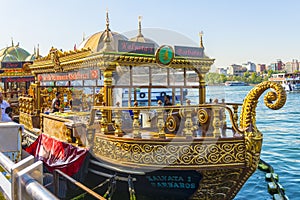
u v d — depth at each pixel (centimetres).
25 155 891
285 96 681
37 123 1317
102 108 800
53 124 1027
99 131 855
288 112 4603
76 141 880
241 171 724
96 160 834
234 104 856
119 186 802
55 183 831
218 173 721
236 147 710
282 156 1822
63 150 895
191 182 742
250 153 712
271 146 2130
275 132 2756
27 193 230
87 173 865
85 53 916
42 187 220
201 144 704
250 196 1130
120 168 770
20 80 2250
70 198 855
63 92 1301
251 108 719
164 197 782
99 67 862
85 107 1010
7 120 1049
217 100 796
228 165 706
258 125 3262
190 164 709
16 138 635
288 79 8856
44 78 1291
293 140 2338
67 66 1061
